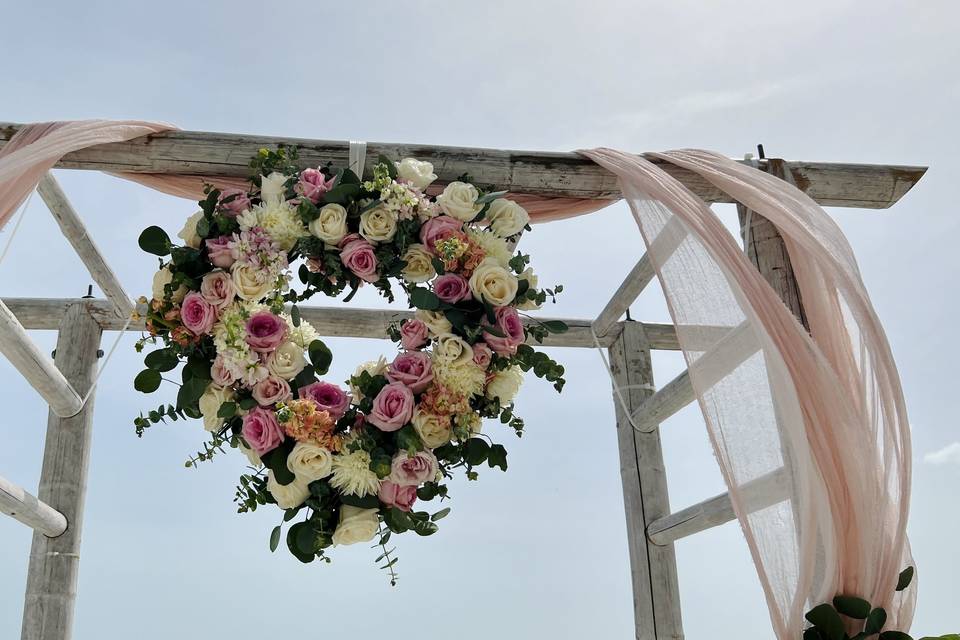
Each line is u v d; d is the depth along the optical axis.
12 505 2.68
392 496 1.98
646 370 3.85
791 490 1.98
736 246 2.14
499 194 2.28
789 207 2.28
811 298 2.20
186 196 2.51
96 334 3.51
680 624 3.45
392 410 1.99
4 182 2.02
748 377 2.10
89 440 3.33
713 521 3.00
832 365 2.11
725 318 2.16
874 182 2.55
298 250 2.15
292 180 2.18
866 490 1.90
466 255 2.15
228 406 1.97
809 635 1.84
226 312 2.02
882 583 1.88
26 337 2.66
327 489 1.95
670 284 2.23
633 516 3.62
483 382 2.09
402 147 2.41
